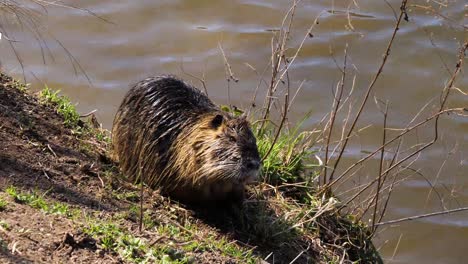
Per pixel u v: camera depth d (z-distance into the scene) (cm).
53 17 1712
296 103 1528
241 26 1748
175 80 1002
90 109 1502
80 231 712
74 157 957
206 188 927
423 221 1342
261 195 1012
